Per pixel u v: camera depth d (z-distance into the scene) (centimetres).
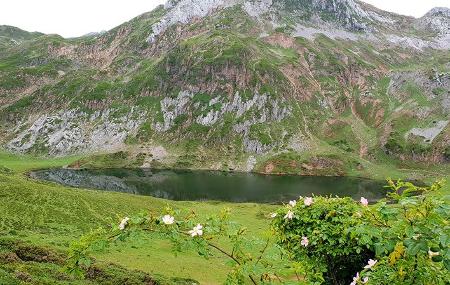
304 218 1259
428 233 726
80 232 6134
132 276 3678
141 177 19050
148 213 854
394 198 851
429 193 809
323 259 1263
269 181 18662
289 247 1289
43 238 5084
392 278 827
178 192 15788
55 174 19088
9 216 6072
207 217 873
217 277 4466
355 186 17862
